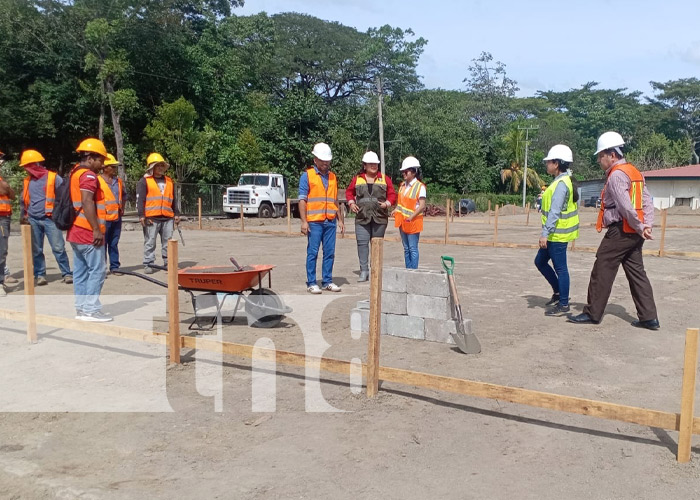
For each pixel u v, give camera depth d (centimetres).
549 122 8169
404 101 5416
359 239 1000
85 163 708
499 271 1166
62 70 3481
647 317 707
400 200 921
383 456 396
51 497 353
